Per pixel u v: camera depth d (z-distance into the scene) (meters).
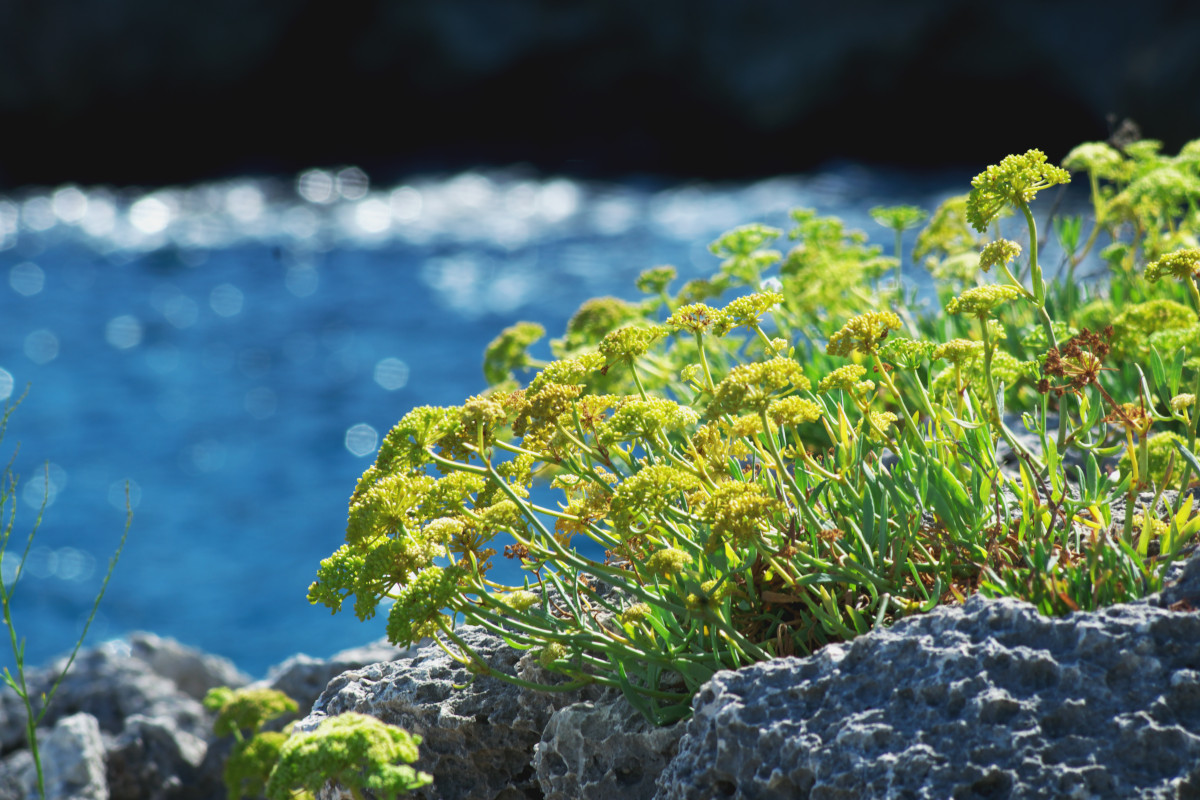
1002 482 2.92
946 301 5.34
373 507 2.70
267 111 39.41
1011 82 34.38
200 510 13.09
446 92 39.22
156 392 18.27
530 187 35.50
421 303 23.47
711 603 2.58
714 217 29.62
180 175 38.91
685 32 37.12
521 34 37.94
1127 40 31.31
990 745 2.09
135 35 36.88
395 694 3.23
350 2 37.81
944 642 2.27
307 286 25.34
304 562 11.45
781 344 2.88
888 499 2.82
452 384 18.30
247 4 37.09
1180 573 2.43
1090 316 4.54
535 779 3.13
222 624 10.02
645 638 2.77
